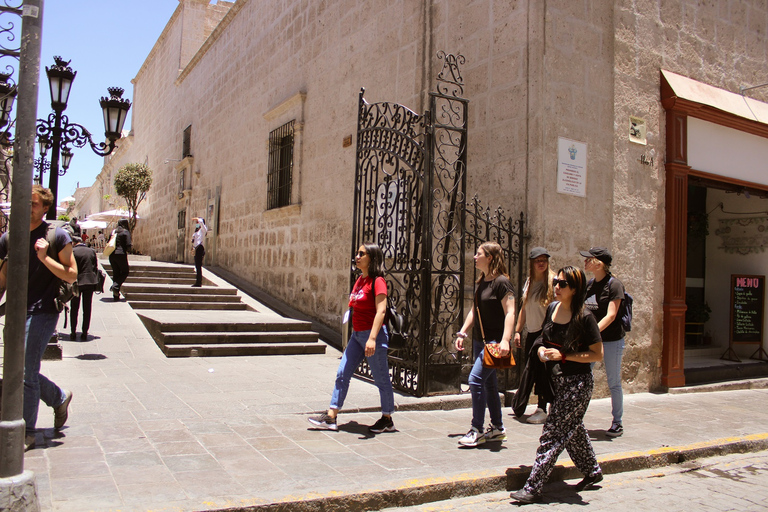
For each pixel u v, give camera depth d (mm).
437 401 6230
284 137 13266
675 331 8031
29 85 3340
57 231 4191
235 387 6496
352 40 10742
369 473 4078
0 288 4199
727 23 9172
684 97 8047
